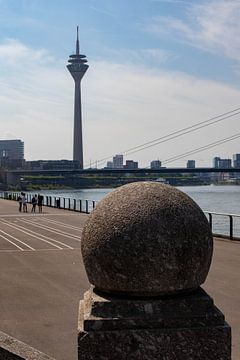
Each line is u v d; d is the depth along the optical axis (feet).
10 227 84.58
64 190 356.38
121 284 13.53
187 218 13.79
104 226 13.89
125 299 13.57
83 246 14.47
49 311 29.27
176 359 13.05
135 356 13.02
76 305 30.55
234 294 32.73
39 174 357.20
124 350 13.04
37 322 27.02
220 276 38.83
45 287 35.94
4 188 362.94
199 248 13.67
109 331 13.10
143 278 13.37
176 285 13.46
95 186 383.24
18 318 27.86
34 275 40.63
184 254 13.44
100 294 14.06
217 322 13.28
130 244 13.41
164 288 13.42
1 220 100.12
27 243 62.23
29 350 14.84
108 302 13.44
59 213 122.72
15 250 55.77
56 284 36.99
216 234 64.95
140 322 13.15
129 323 13.14
